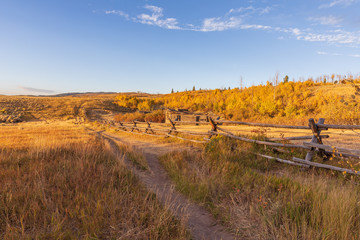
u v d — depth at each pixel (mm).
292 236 2475
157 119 33875
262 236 2711
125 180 4211
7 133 14102
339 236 2502
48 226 2586
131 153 7355
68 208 2924
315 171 4984
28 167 4539
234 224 3041
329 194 3381
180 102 70438
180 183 4605
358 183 4027
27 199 3100
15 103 60281
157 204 3273
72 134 13734
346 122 12070
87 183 3809
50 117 50406
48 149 6027
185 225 2855
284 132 11039
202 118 29391
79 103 71000
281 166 5516
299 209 3139
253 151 6418
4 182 3557
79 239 2402
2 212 2758
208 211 3531
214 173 4902
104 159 5680
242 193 3805
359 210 2938
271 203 3338
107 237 2461
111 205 3051
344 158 5391
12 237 2240
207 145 7398
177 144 9742
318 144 4961
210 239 2742
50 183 3740
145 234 2523
